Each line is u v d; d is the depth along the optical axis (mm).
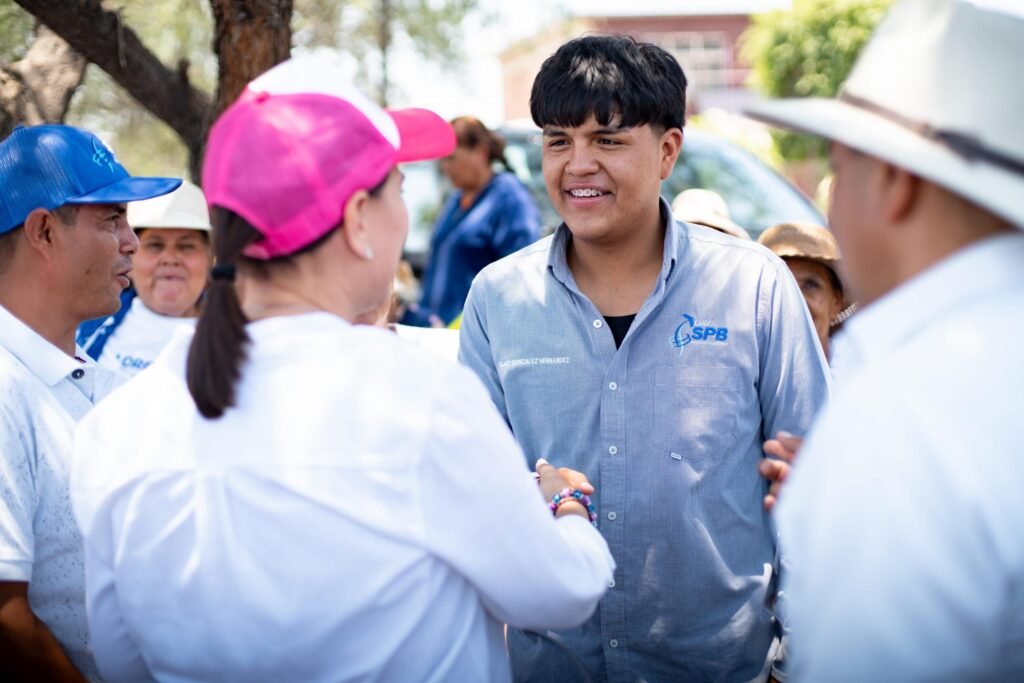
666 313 2217
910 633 1067
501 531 1453
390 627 1447
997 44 1179
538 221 5598
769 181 5844
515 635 2314
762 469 1828
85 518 1547
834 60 17984
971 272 1193
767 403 2232
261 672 1463
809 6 18359
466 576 1495
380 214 1529
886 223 1274
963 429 1094
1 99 3357
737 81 28297
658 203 2281
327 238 1486
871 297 1351
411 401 1439
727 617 2186
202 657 1479
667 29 28172
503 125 6566
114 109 5277
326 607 1428
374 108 1541
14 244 2082
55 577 1986
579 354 2246
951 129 1175
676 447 2174
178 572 1470
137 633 1536
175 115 3650
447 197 7336
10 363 1987
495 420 1503
